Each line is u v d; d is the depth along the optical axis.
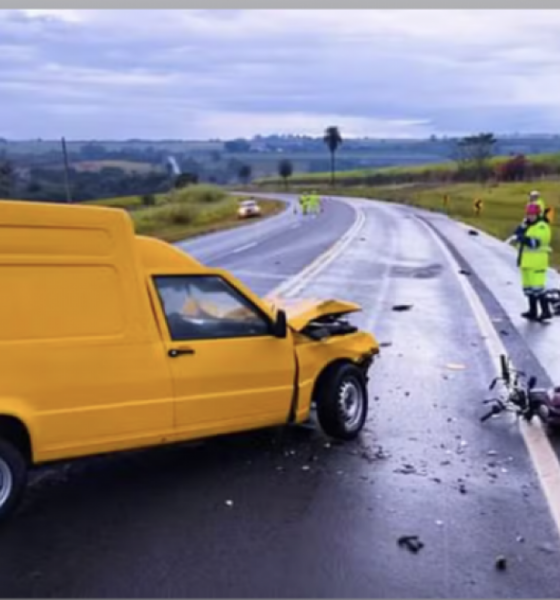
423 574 4.74
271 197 117.19
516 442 7.29
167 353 6.07
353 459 6.79
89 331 5.69
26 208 5.46
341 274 22.03
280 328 6.79
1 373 5.27
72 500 5.80
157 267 6.18
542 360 10.89
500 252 29.86
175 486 6.11
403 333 12.91
